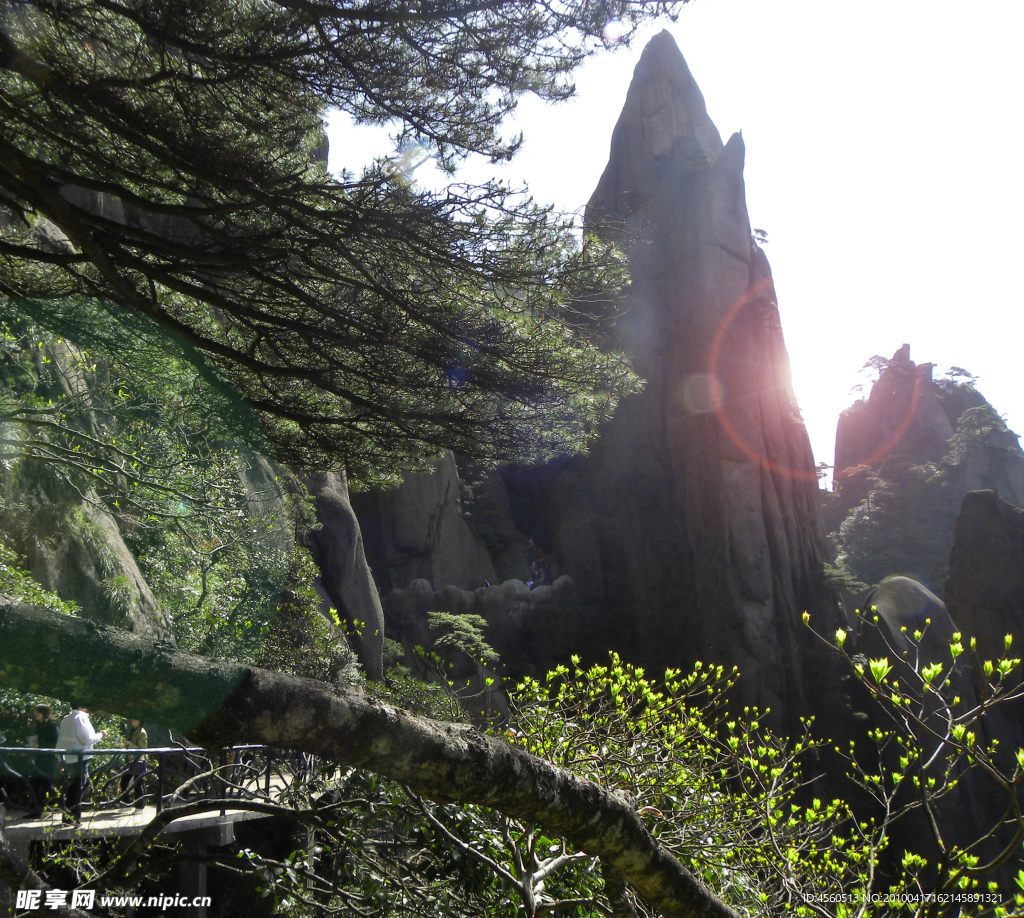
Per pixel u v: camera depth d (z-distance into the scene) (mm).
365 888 3520
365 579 27438
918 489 77812
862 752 37969
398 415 5762
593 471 52094
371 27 4266
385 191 4902
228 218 5066
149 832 2521
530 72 4570
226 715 1362
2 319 8023
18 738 8156
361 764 1587
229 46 4238
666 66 59656
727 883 4527
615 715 5340
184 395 7168
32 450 9305
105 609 11922
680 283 51031
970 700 32156
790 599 45188
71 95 4199
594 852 2082
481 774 1747
